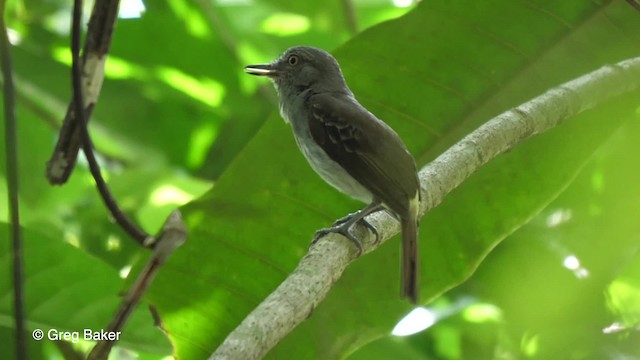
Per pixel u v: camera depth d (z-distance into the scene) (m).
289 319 6.62
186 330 9.97
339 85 11.58
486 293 12.96
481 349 13.23
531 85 10.44
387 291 9.96
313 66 11.70
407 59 10.45
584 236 12.47
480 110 10.45
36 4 15.87
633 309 12.76
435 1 10.44
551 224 12.82
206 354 9.95
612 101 10.08
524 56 10.45
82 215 15.17
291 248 10.03
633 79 9.87
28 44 15.40
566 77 10.44
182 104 15.95
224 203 9.98
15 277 6.46
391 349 12.91
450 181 9.02
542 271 12.50
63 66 14.45
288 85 11.80
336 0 16.09
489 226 10.05
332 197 10.27
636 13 10.36
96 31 8.45
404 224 9.13
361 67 10.48
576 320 12.24
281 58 11.97
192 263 9.98
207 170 16.36
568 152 10.05
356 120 10.27
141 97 15.77
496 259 12.82
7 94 6.93
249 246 10.02
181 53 15.69
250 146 10.18
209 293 9.94
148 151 15.94
